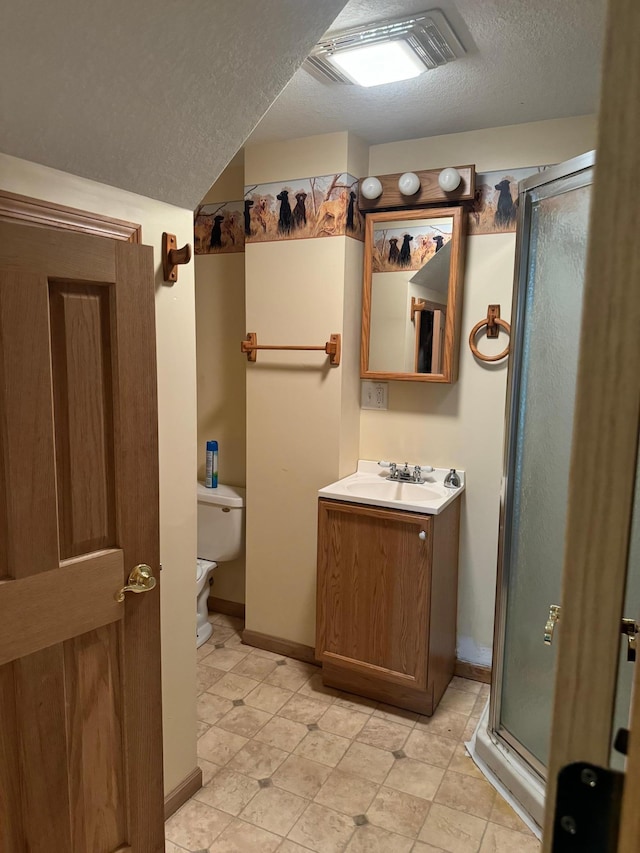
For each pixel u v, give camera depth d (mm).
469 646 2727
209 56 1309
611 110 349
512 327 1949
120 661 1515
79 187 1438
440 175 2389
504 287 2504
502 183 2469
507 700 2096
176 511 1837
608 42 346
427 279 2539
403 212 2539
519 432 1986
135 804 1583
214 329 3172
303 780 2037
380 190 2529
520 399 1970
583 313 367
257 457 2854
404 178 2459
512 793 1956
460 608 2719
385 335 2654
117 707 1526
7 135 1239
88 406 1391
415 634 2326
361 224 2664
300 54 1436
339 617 2479
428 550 2260
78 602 1392
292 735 2273
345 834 1812
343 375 2648
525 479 1979
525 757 1974
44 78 1165
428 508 2244
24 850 1354
